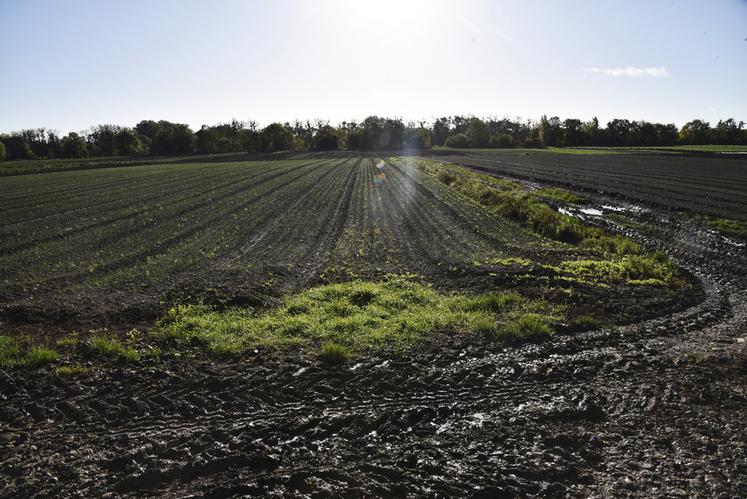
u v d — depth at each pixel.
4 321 10.52
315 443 6.17
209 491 5.25
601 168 51.91
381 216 24.91
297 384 7.71
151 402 7.24
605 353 8.88
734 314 11.08
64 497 5.25
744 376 7.78
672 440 6.11
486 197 29.39
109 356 8.81
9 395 7.50
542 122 134.50
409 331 9.77
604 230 22.19
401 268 15.02
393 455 5.90
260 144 125.38
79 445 6.23
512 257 16.00
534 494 5.16
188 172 56.75
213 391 7.55
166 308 11.16
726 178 38.91
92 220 24.92
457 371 8.11
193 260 16.39
